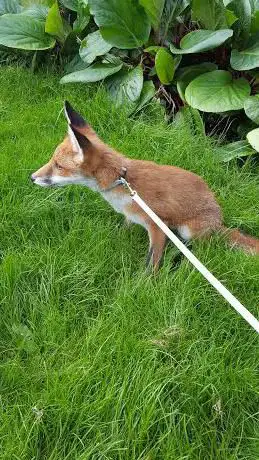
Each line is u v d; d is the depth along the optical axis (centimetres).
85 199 133
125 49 169
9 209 129
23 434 87
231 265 115
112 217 130
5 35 171
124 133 154
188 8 166
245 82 154
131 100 160
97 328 101
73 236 122
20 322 108
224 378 93
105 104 162
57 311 107
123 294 107
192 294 107
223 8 153
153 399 89
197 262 96
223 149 150
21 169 139
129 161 118
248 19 156
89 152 110
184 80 160
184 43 155
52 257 117
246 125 158
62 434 88
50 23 172
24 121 162
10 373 97
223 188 137
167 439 85
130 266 117
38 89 177
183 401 90
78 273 114
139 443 85
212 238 120
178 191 116
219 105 146
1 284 111
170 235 101
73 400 91
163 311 104
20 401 94
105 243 121
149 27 162
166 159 143
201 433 88
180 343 98
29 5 192
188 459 84
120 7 159
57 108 164
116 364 95
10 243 123
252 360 98
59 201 133
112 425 87
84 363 96
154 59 169
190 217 118
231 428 89
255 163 150
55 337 104
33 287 114
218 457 86
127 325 101
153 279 113
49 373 97
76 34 179
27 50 188
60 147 115
